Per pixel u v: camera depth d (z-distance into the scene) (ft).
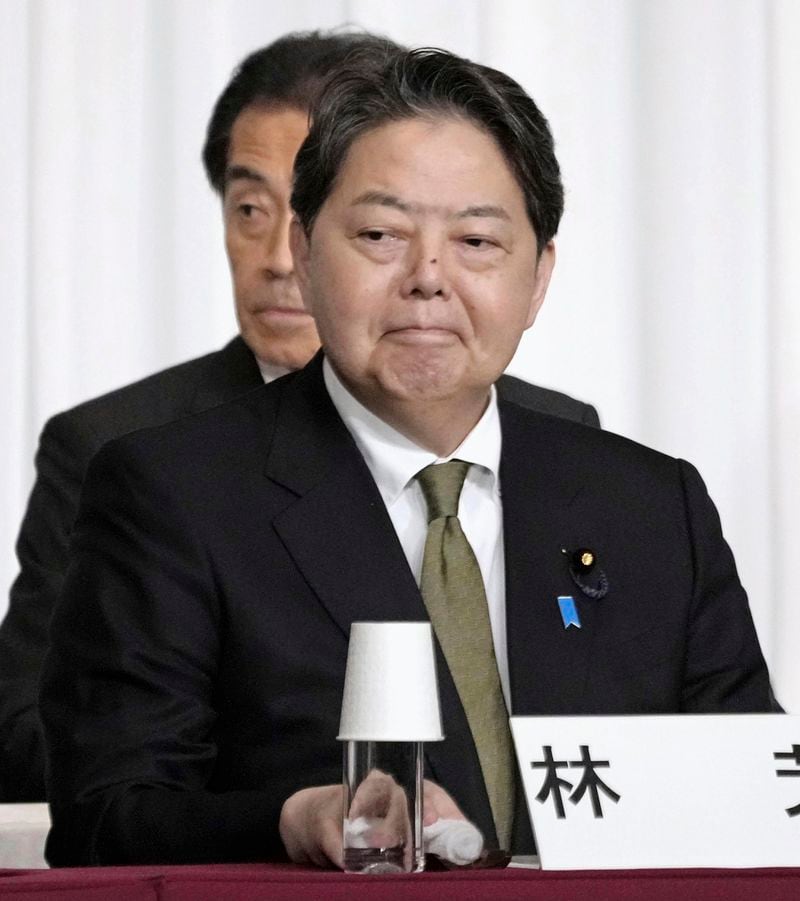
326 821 20.10
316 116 25.79
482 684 25.35
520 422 28.43
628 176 50.78
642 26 50.75
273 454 26.45
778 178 50.29
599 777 19.53
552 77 50.47
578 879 17.87
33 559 38.42
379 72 25.57
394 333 25.41
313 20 49.90
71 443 38.81
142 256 49.37
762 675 27.91
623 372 50.62
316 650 25.00
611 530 27.50
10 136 49.08
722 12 50.70
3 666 37.58
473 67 25.61
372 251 25.36
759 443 50.80
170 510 25.64
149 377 39.70
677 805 19.54
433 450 26.76
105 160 49.08
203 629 25.09
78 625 25.34
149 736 23.94
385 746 19.26
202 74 49.26
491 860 20.06
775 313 50.31
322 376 27.48
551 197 26.23
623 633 26.61
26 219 48.98
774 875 18.25
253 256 38.24
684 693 27.32
